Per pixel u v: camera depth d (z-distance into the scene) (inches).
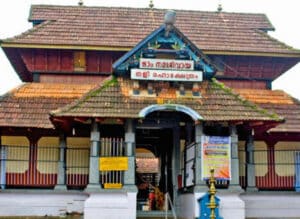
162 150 959.6
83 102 746.2
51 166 864.9
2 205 818.2
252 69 996.6
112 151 753.6
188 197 775.7
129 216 727.1
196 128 755.4
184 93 778.8
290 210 856.3
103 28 1013.8
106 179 745.0
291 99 960.9
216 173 745.0
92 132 749.3
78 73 960.3
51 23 1008.9
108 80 780.6
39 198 829.2
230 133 765.3
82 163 858.8
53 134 873.5
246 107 767.1
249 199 848.9
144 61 767.1
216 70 783.7
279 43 1010.1
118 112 737.0
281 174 895.7
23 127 829.8
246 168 855.1
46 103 885.2
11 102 876.6
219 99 776.9
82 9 1072.8
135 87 768.3
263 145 908.0
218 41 1002.7
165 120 826.8
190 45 776.3
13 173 853.2
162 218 791.7
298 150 905.5
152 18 1068.5
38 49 944.9
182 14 1092.5
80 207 832.9
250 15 1117.1
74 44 936.9
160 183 970.7
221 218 728.3
